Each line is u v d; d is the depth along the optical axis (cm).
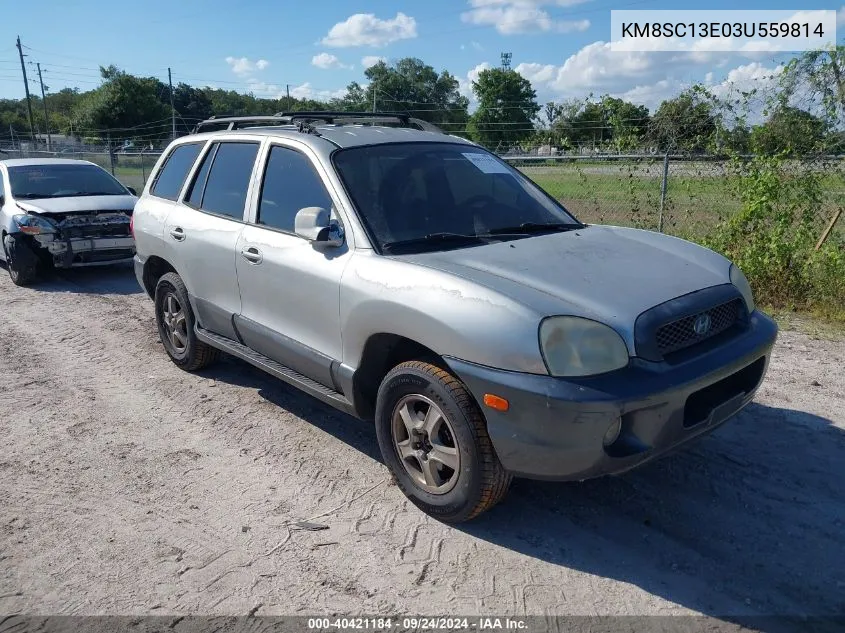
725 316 353
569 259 365
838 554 327
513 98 6112
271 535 354
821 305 707
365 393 393
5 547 349
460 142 487
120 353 651
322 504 382
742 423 463
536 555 332
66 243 918
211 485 405
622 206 960
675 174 882
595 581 313
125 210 984
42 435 477
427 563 329
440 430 348
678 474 400
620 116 974
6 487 409
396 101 8281
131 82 6669
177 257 540
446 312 326
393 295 350
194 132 603
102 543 351
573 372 298
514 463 315
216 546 346
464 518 347
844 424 460
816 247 763
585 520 360
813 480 391
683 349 326
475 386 316
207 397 536
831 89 797
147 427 486
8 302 864
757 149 825
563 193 998
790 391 516
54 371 605
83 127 6706
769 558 325
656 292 333
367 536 351
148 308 822
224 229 485
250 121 535
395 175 421
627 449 305
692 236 863
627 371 303
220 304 502
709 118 873
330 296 390
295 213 432
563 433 298
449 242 389
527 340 302
